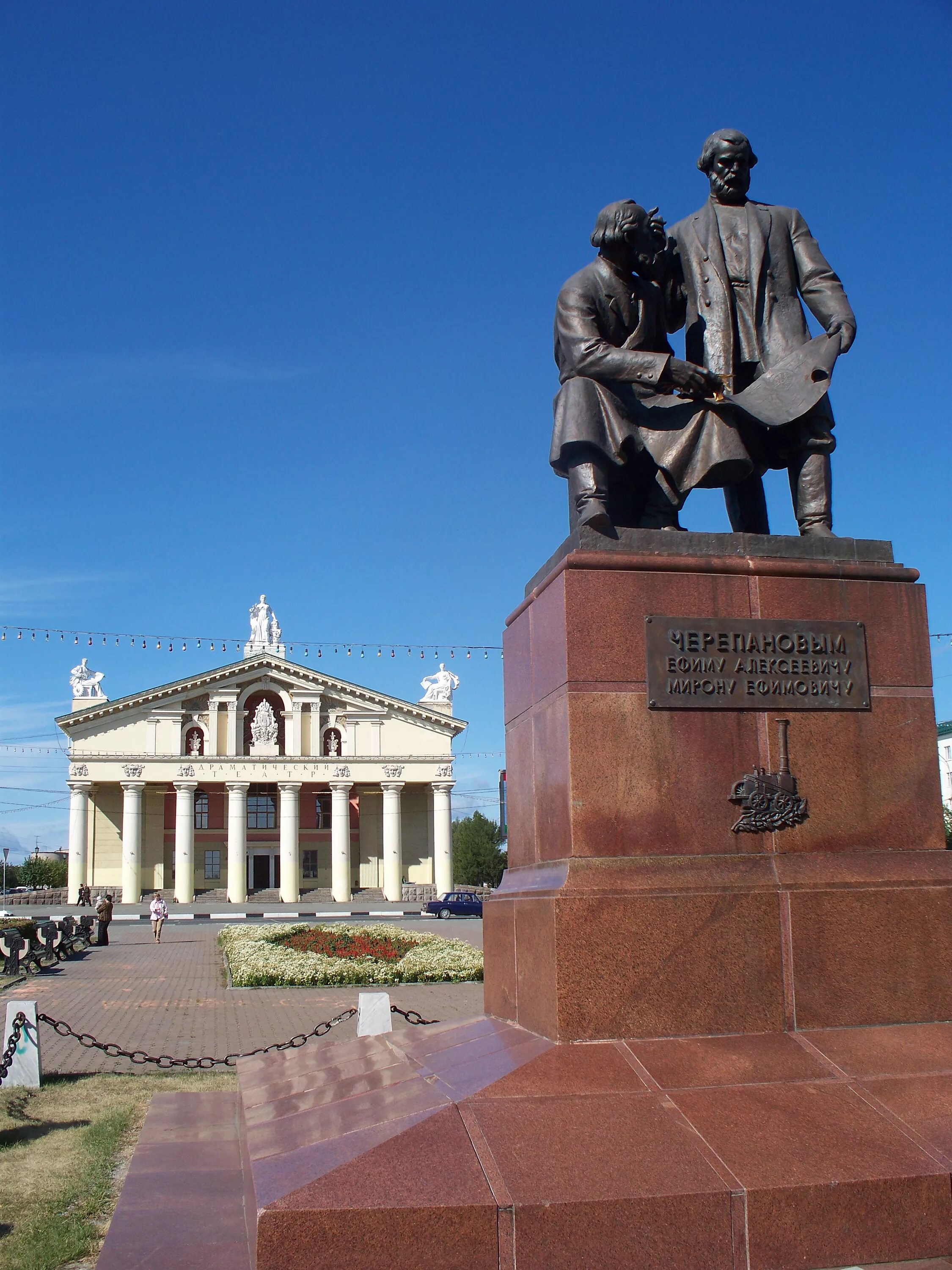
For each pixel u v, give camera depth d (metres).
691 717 4.91
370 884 70.50
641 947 4.44
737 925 4.52
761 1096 3.95
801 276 5.96
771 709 4.98
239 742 65.00
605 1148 3.61
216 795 68.69
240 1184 5.16
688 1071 4.11
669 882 4.62
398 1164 3.52
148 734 63.59
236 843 63.69
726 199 6.07
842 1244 3.45
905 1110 3.89
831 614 5.16
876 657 5.16
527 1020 4.73
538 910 4.63
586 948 4.41
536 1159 3.55
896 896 4.67
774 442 5.86
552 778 5.01
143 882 66.94
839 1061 4.20
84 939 30.83
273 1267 3.26
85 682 65.31
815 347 5.59
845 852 4.91
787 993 4.51
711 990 4.45
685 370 5.40
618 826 4.75
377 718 66.31
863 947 4.60
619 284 5.73
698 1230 3.40
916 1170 3.56
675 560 5.05
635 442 5.40
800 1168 3.55
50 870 84.25
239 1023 13.95
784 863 4.79
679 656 4.94
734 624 5.02
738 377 5.92
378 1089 4.38
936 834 5.05
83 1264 4.69
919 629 5.25
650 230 5.73
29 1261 4.63
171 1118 6.55
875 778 5.03
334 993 17.92
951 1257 3.49
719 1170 3.53
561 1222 3.34
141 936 36.41
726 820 4.84
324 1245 3.28
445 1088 4.11
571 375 5.62
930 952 4.65
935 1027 4.53
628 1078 4.04
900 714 5.12
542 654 5.25
